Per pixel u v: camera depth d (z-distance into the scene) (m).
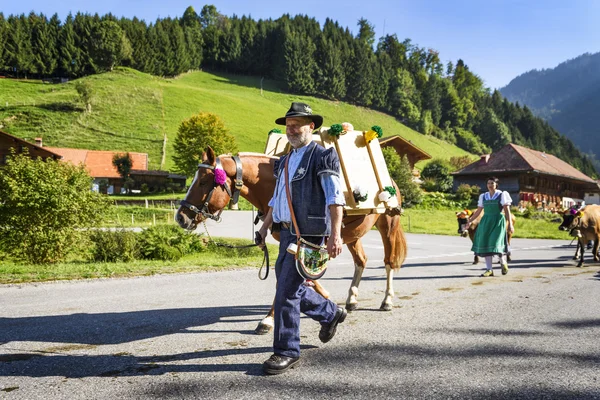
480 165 61.91
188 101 97.94
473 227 12.11
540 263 12.10
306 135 3.62
